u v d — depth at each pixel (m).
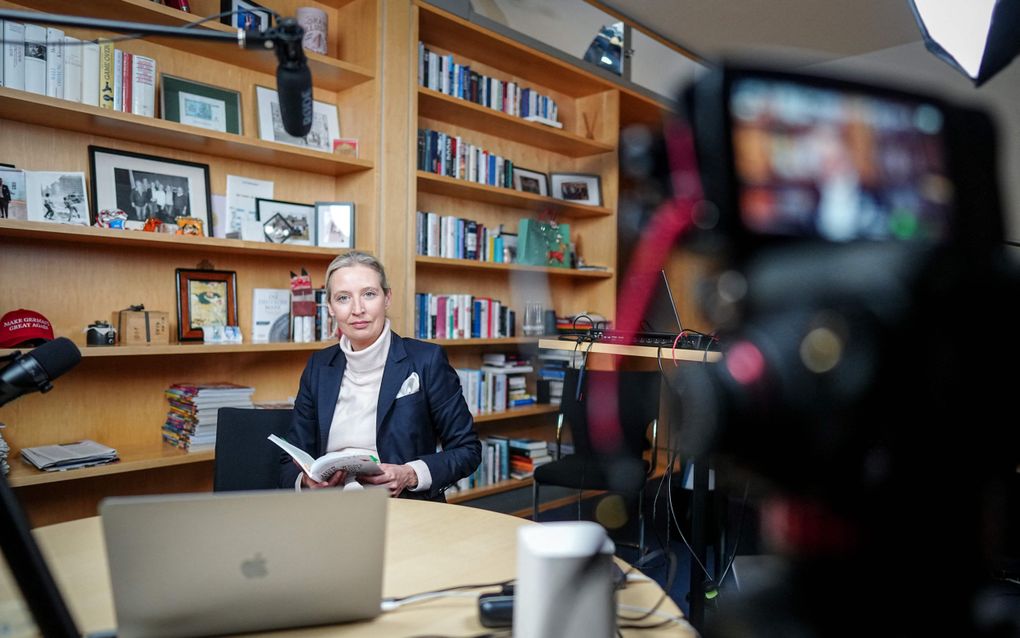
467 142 3.66
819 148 0.30
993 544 0.33
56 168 2.32
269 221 2.81
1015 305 0.30
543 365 3.79
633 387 2.87
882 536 0.32
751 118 0.29
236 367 2.79
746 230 0.30
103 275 2.45
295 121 1.03
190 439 2.43
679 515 2.71
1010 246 0.31
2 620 0.85
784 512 0.34
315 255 2.83
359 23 2.97
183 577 0.77
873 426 0.32
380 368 1.87
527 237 3.68
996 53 0.42
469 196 3.61
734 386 0.34
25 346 2.08
